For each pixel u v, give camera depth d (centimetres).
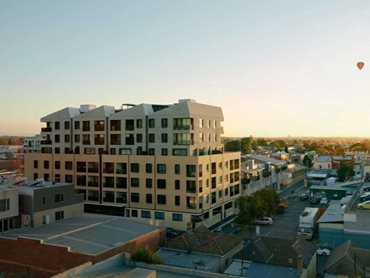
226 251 4184
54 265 3909
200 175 6562
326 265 3941
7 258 4191
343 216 5328
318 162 14450
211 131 7638
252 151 17675
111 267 3020
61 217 5650
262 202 6688
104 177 7331
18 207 5156
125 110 7444
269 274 3544
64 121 8175
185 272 2958
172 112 6956
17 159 14500
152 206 6838
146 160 6900
